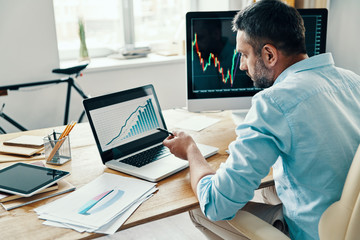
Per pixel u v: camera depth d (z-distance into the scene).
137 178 1.13
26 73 2.47
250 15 0.96
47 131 1.56
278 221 1.17
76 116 2.72
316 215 0.94
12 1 2.32
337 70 1.00
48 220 0.91
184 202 1.00
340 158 0.90
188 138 1.17
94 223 0.89
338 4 2.41
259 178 0.89
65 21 2.84
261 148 0.88
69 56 2.92
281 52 0.96
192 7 3.21
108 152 1.24
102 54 3.06
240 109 1.65
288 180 0.99
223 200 0.90
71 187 1.07
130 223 0.90
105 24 3.03
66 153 1.25
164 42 3.29
